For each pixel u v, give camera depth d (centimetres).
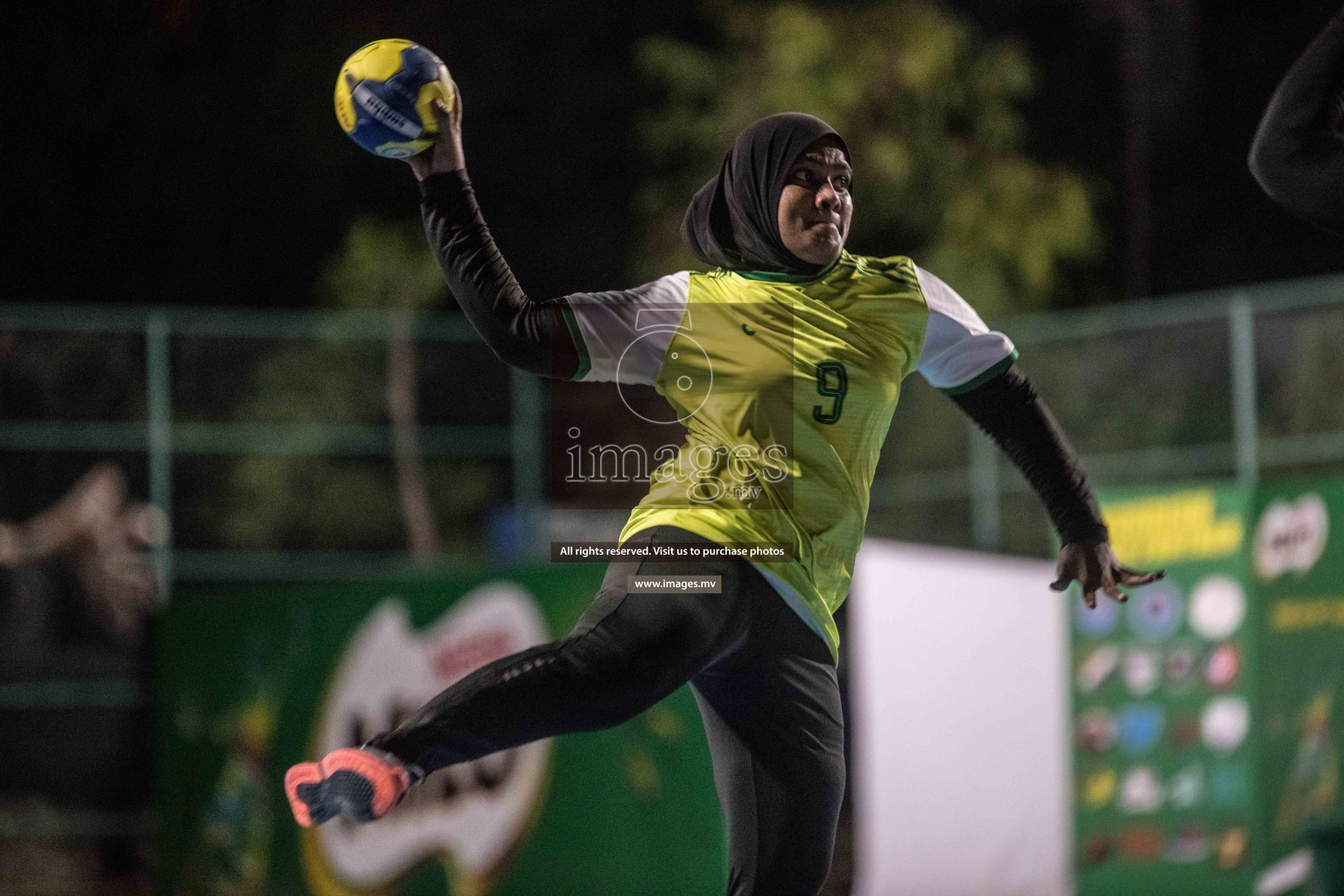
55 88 6912
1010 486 4000
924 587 2708
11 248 6900
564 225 7269
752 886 1248
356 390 4153
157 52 6994
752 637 1223
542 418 4284
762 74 6341
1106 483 3809
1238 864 2766
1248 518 2806
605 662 1157
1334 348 3444
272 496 4053
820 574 1261
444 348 4234
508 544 4169
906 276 1305
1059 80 7106
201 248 7038
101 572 3903
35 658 3838
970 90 6369
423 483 4194
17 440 3881
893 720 2631
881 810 2591
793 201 1266
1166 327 3728
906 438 4244
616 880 2591
